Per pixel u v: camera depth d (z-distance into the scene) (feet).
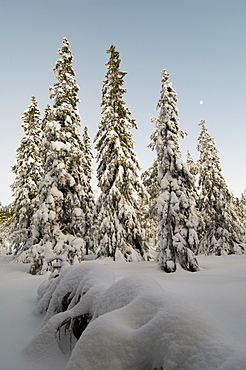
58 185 47.96
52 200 43.83
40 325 13.64
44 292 19.45
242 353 5.33
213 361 5.41
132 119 61.46
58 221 45.37
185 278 26.61
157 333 6.69
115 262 46.68
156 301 7.98
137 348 6.69
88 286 12.41
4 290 24.38
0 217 99.45
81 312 11.03
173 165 44.93
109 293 10.05
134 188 58.44
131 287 9.39
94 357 6.79
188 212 42.96
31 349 10.43
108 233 52.54
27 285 27.63
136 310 7.95
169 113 48.01
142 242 52.70
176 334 6.42
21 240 63.93
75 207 46.29
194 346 6.02
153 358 6.43
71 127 50.65
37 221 43.34
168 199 43.01
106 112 59.06
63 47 55.67
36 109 74.95
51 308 13.99
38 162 71.87
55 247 41.16
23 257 57.21
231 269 37.06
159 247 41.70
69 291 14.17
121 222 53.98
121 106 60.13
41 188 47.83
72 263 41.04
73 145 49.73
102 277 13.44
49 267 39.01
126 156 58.18
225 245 69.05
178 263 39.29
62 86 53.01
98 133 62.18
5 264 55.72
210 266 43.01
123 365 6.52
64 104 51.65
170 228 41.47
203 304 15.60
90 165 89.15
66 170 47.80
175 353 6.04
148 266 42.63
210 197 74.69
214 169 76.02
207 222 73.87
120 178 55.36
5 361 9.86
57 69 54.49
